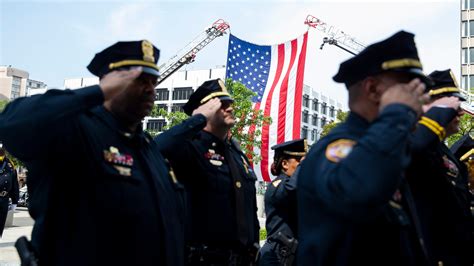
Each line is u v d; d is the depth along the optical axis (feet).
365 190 5.00
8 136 6.72
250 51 51.21
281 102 47.98
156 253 7.71
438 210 9.01
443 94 9.72
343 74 6.74
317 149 6.23
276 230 14.49
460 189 10.03
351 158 5.26
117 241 7.24
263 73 50.08
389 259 5.99
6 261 24.53
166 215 8.13
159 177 8.49
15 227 44.45
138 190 7.70
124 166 7.70
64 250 7.18
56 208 7.34
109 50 8.23
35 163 7.59
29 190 7.90
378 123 5.48
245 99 51.47
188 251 11.21
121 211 7.32
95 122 7.80
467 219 9.88
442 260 8.93
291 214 14.35
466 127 62.64
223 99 12.67
